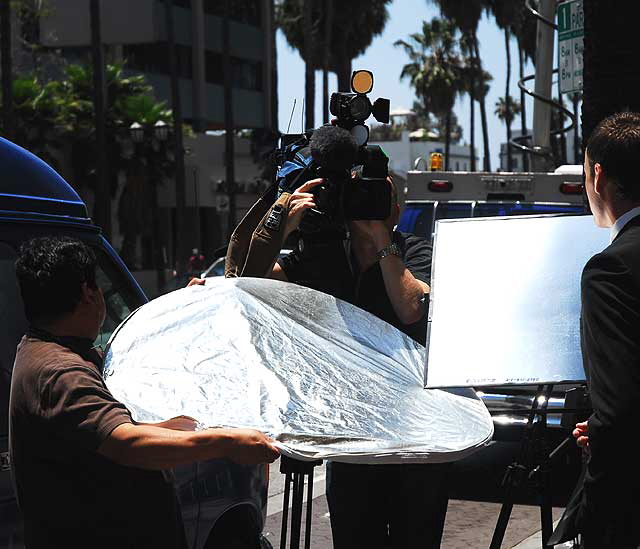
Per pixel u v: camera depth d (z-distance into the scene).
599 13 6.83
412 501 3.92
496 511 7.24
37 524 2.93
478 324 3.39
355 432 3.11
